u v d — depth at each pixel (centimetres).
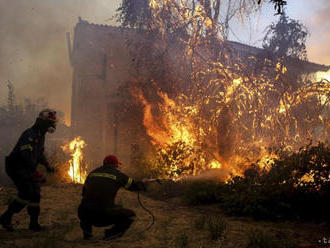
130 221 484
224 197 791
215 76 1388
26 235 520
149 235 549
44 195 933
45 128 549
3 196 893
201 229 596
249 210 703
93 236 531
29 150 525
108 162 501
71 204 808
